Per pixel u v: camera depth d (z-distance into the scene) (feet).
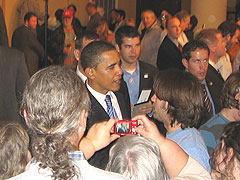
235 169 5.85
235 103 8.82
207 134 8.84
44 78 4.59
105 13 40.09
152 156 5.48
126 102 11.01
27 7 28.17
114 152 5.54
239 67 17.95
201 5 31.65
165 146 6.01
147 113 11.05
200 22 31.78
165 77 7.86
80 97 4.64
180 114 7.76
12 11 28.84
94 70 9.89
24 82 11.08
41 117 4.50
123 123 6.28
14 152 6.04
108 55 9.82
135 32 13.19
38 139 4.54
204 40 14.42
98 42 10.05
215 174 6.13
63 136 4.55
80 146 5.82
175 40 19.57
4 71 10.89
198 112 7.82
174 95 7.70
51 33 22.47
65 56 22.95
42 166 4.48
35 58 22.26
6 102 10.92
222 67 17.69
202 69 12.63
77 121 4.62
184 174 5.99
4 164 6.00
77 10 34.40
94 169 4.75
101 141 5.97
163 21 25.77
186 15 22.44
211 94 12.76
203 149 7.54
